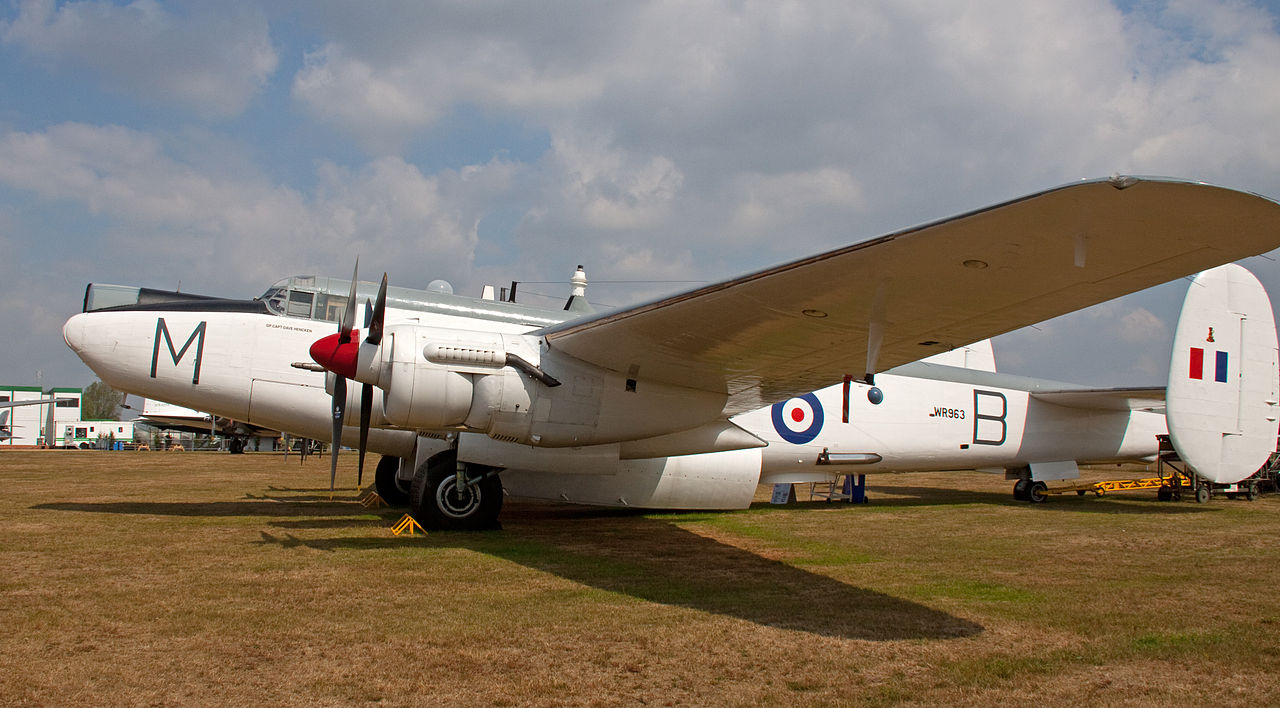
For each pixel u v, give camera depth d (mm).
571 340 7133
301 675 3533
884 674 3713
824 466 11227
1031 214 4215
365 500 10938
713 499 9727
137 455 30078
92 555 6270
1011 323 6035
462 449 7871
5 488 12391
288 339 8742
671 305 6090
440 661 3783
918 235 4562
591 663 3801
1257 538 8414
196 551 6516
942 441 11922
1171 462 13625
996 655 4039
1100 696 3477
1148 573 6332
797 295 5695
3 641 3943
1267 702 3432
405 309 9312
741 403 8695
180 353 8492
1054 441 12883
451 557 6516
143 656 3746
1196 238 4324
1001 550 7492
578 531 8352
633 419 7645
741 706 3273
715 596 5297
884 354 7051
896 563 6715
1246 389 12297
